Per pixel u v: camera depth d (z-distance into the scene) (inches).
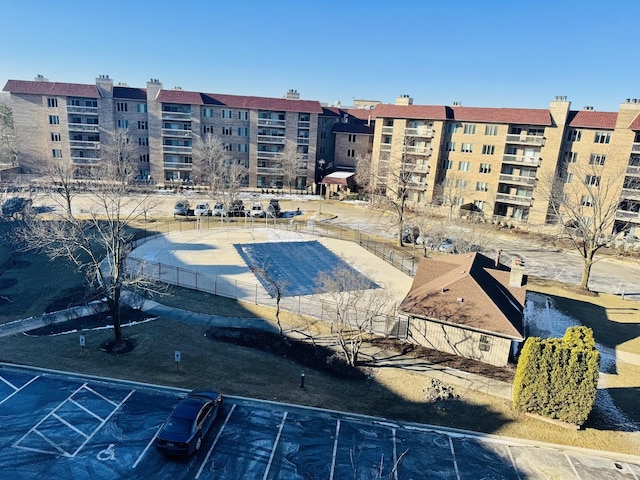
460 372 1032.8
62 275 1518.2
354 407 874.8
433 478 701.3
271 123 3395.7
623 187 2261.3
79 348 1032.2
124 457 700.0
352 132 3629.4
